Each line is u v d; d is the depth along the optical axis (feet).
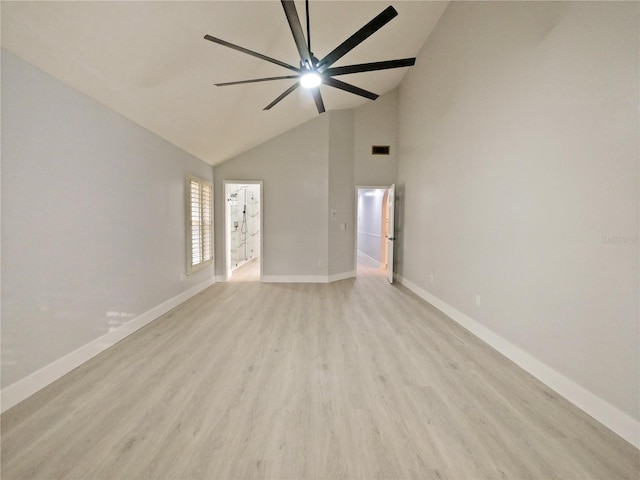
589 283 5.93
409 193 17.10
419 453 4.89
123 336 9.57
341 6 9.94
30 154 6.36
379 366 7.87
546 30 6.93
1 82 5.78
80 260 7.76
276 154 18.22
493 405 6.22
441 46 12.68
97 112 8.34
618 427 5.36
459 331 10.46
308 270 18.66
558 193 6.66
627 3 5.14
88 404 6.09
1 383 5.82
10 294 5.98
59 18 5.76
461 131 11.00
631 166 5.14
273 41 9.77
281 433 5.32
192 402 6.21
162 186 11.99
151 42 7.29
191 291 14.97
